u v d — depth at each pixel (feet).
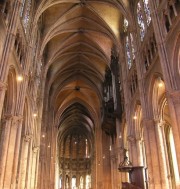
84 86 150.92
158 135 61.11
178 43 50.80
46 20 99.14
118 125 98.73
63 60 126.41
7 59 51.83
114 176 110.42
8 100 61.05
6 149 55.72
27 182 74.90
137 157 74.43
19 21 63.00
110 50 115.24
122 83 96.07
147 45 68.49
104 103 117.91
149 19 69.00
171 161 85.40
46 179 124.57
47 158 129.59
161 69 57.47
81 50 123.75
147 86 66.90
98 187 135.95
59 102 158.51
